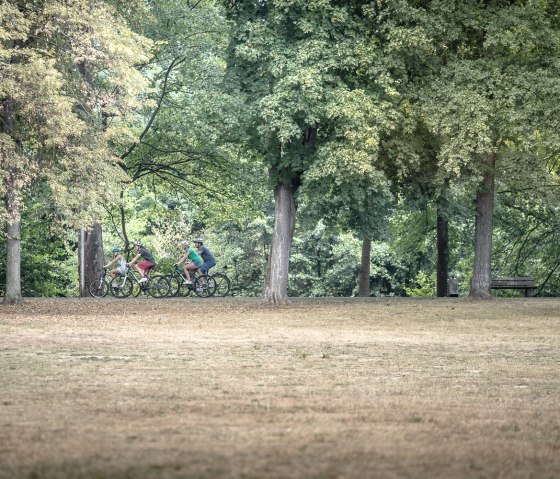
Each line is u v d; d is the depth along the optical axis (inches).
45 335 1768.0
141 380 1099.9
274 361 1343.5
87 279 3590.1
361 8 2795.3
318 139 2908.5
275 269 2891.2
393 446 661.9
